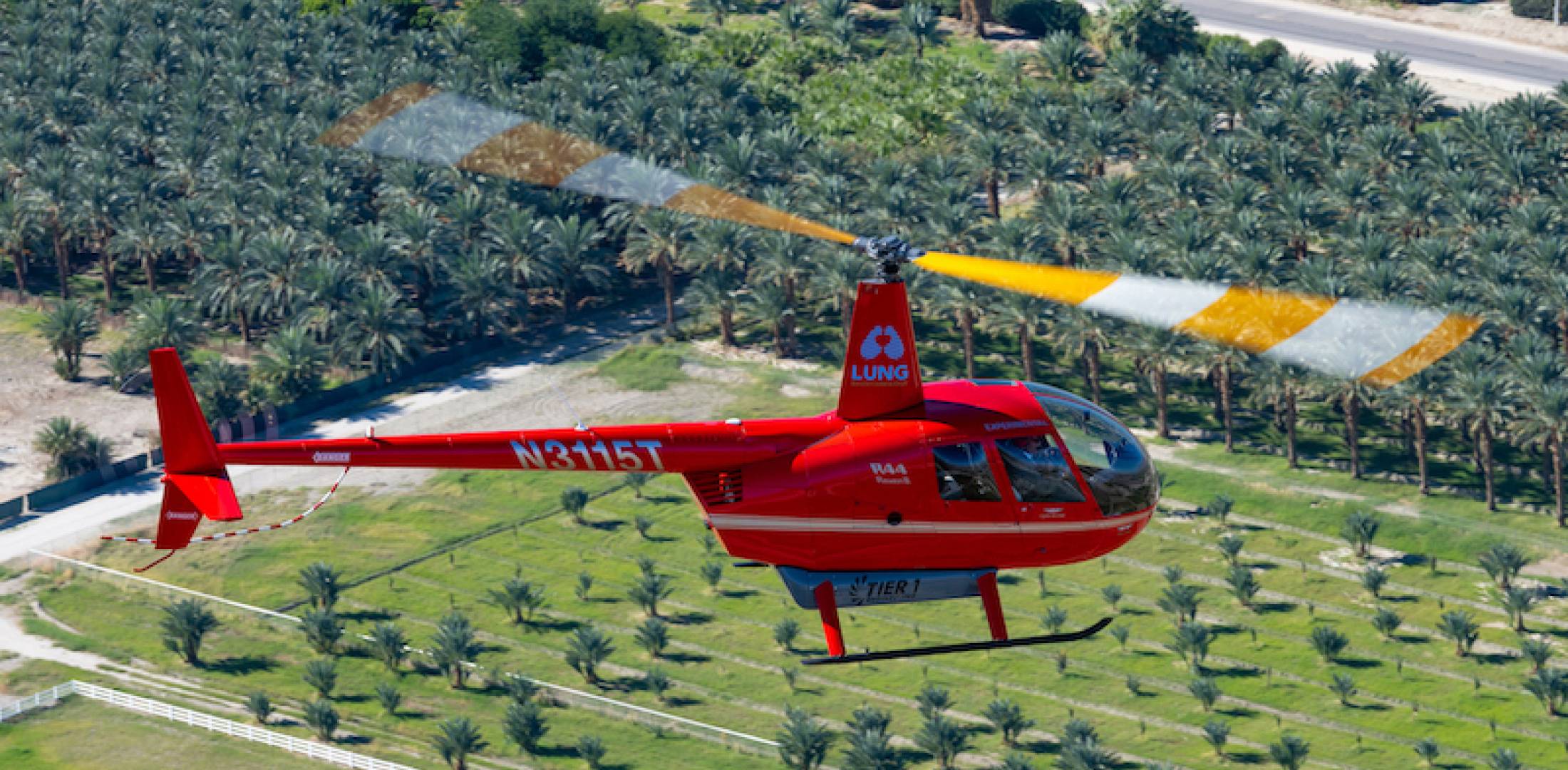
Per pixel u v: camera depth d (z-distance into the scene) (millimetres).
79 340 139875
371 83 161875
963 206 140625
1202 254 132875
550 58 180875
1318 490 123938
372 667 100312
